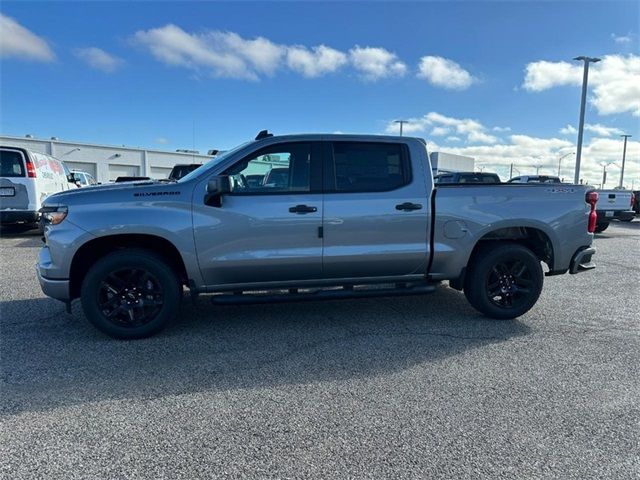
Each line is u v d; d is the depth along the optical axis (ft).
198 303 19.34
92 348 14.23
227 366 12.92
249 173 15.29
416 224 15.98
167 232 14.51
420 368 12.83
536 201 16.89
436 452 8.87
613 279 25.32
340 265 15.72
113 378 12.10
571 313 18.34
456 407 10.63
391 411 10.44
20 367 12.76
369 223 15.62
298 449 8.95
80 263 14.88
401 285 16.67
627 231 57.67
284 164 15.51
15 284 22.43
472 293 16.97
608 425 9.90
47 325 16.37
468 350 14.21
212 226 14.79
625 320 17.42
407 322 16.97
